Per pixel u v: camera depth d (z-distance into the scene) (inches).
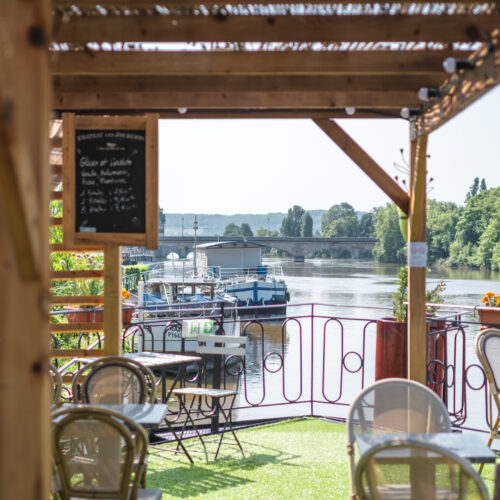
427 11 144.6
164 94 214.7
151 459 224.8
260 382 661.9
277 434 261.0
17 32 66.3
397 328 269.1
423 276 218.2
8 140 60.7
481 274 3334.2
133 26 145.6
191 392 234.1
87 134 215.3
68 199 214.8
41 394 69.7
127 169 214.7
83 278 240.7
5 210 63.9
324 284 2496.3
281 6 143.9
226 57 163.9
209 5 139.5
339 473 206.8
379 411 138.9
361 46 160.2
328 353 847.1
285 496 184.5
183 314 926.4
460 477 96.9
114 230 214.5
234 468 213.0
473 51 164.6
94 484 118.9
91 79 200.4
